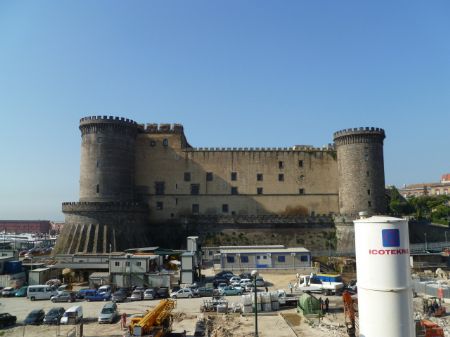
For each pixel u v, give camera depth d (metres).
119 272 55.47
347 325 33.25
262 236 86.56
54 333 36.00
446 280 59.12
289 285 52.56
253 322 38.16
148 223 87.38
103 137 80.62
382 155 87.38
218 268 70.31
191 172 90.19
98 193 78.69
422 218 120.19
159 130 90.81
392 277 19.23
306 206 90.81
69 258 61.72
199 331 33.78
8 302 49.69
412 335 19.25
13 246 122.88
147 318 29.94
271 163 91.75
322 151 92.88
